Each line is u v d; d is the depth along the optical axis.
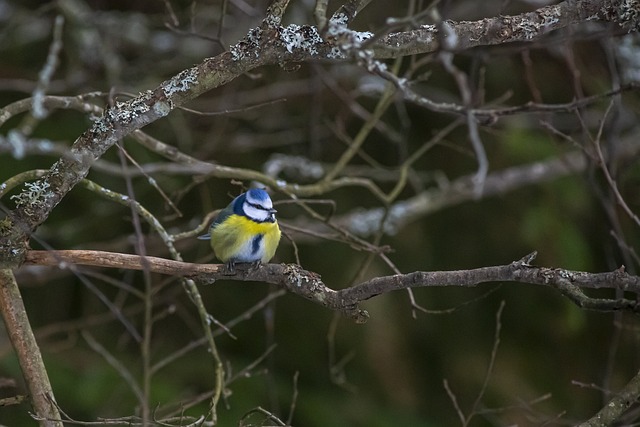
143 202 12.55
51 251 5.78
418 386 13.05
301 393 12.37
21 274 10.26
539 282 4.95
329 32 5.00
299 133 13.13
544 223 12.48
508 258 13.29
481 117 8.22
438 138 10.00
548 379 13.16
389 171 12.31
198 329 12.10
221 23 8.08
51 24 12.55
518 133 12.82
